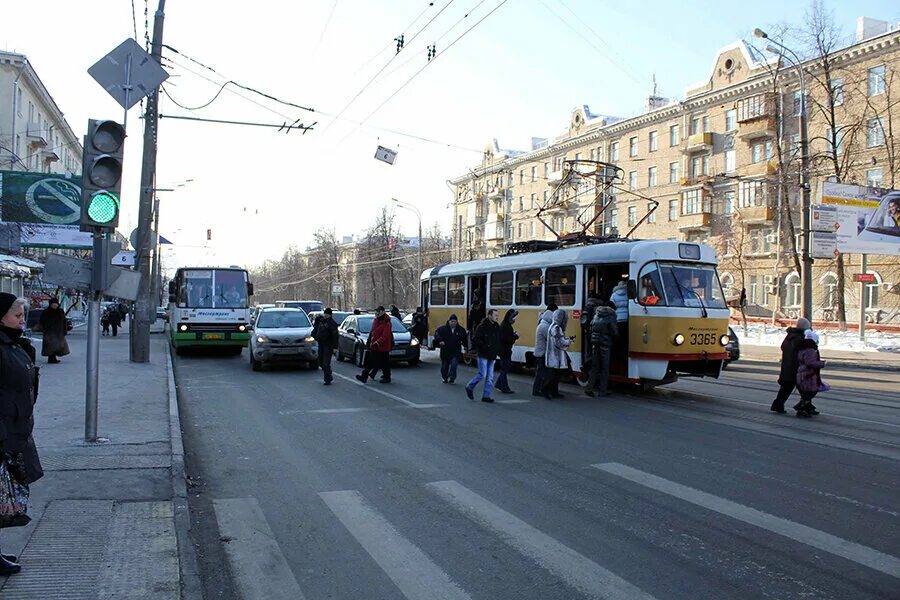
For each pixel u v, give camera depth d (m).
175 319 21.81
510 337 13.55
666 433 9.35
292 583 4.41
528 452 8.16
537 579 4.44
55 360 17.03
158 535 4.95
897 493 6.40
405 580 4.44
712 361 13.38
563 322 12.89
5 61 39.12
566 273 15.09
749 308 45.28
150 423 9.07
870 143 39.00
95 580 4.14
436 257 77.25
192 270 21.61
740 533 5.31
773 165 42.94
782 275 43.62
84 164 7.23
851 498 6.24
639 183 54.84
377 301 75.00
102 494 5.91
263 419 10.45
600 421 10.30
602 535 5.28
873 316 38.88
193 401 12.32
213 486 6.73
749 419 10.54
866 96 36.69
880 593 4.21
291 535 5.31
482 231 74.62
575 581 4.41
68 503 5.64
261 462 7.69
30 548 4.64
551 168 65.06
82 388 12.36
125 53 7.47
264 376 16.45
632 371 13.11
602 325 13.01
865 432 9.45
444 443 8.69
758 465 7.50
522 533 5.32
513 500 6.20
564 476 7.04
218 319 21.17
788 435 9.21
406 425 9.95
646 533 5.32
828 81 34.31
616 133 57.00
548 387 12.79
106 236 7.56
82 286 7.54
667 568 4.62
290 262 105.88
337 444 8.64
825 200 26.88
